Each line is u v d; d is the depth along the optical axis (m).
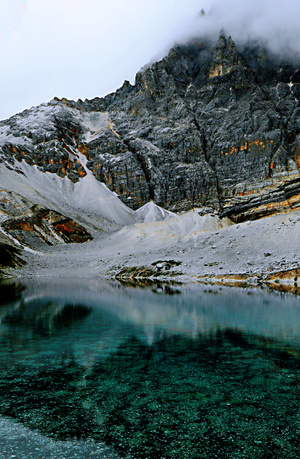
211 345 13.59
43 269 72.06
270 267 42.38
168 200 146.12
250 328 16.86
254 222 57.59
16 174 137.25
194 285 41.12
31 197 118.88
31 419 7.39
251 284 40.16
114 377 9.91
